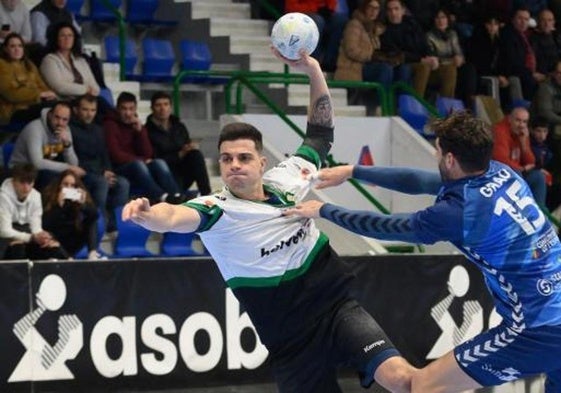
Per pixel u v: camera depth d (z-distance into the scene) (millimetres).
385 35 33875
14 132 26828
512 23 36906
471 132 12938
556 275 13195
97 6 33188
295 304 13492
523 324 13188
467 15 38500
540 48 37781
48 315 19812
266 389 21094
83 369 20031
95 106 26422
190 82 32938
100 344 20156
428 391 13414
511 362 13273
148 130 27750
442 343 22719
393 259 22359
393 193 31172
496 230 12984
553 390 13789
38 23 29375
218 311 21000
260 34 34719
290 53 14047
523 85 36719
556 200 32625
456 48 35625
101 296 20188
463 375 13484
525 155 31234
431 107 32219
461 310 22922
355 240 27484
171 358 20656
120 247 26156
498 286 13352
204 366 20859
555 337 13109
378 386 21609
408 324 22422
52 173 25312
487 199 12992
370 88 33219
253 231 13227
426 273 22641
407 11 36250
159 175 26969
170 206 12609
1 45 27641
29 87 27141
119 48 31953
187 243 27297
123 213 12016
